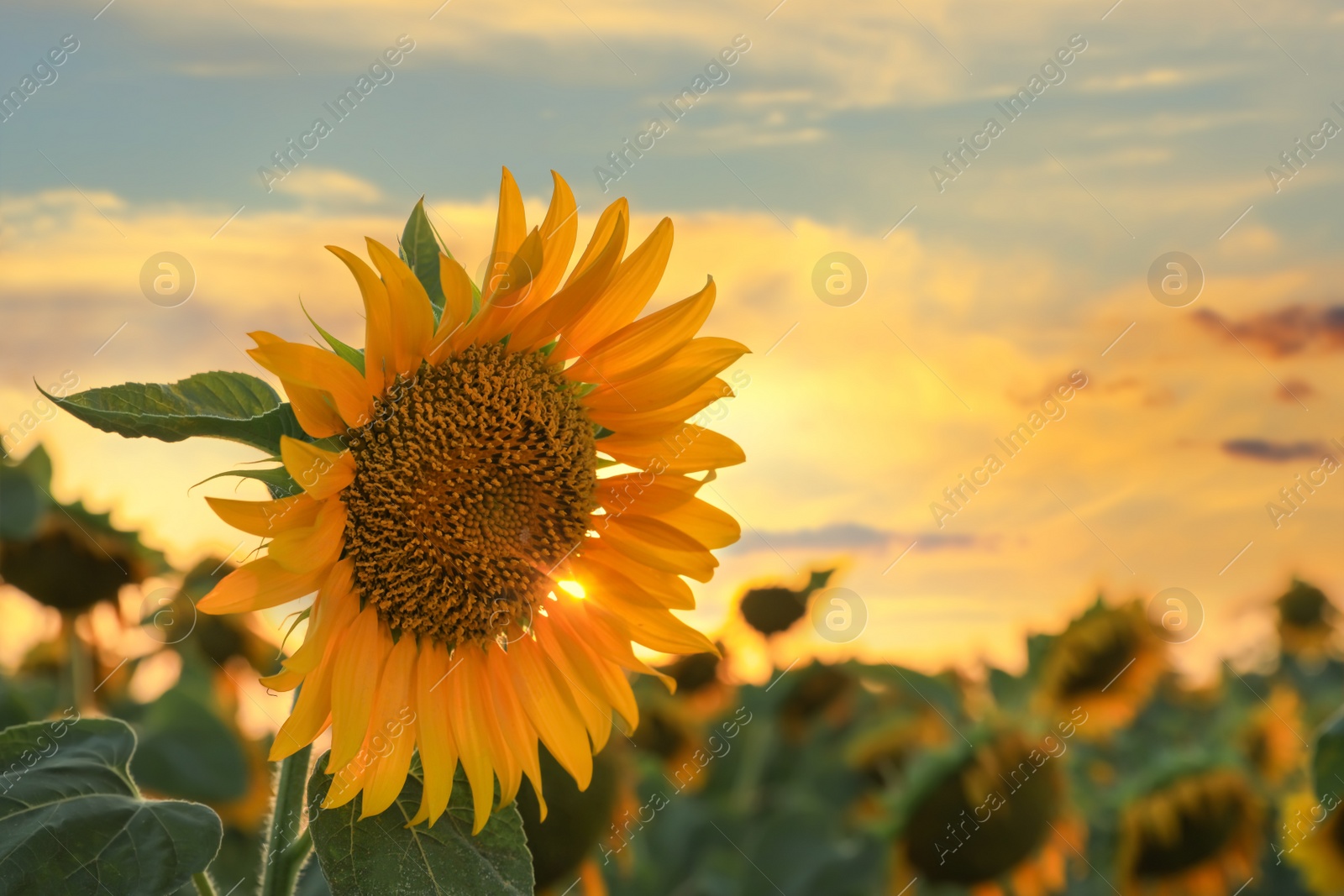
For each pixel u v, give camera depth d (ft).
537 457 3.65
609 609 3.74
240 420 3.43
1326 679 7.57
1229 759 5.49
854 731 6.73
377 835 3.51
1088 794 5.81
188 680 5.20
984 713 5.60
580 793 4.15
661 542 3.75
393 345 3.51
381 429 3.57
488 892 3.51
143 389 3.44
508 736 3.62
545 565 3.67
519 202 3.49
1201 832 5.39
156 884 3.52
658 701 6.10
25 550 4.86
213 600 3.40
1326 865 5.38
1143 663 5.87
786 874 5.53
